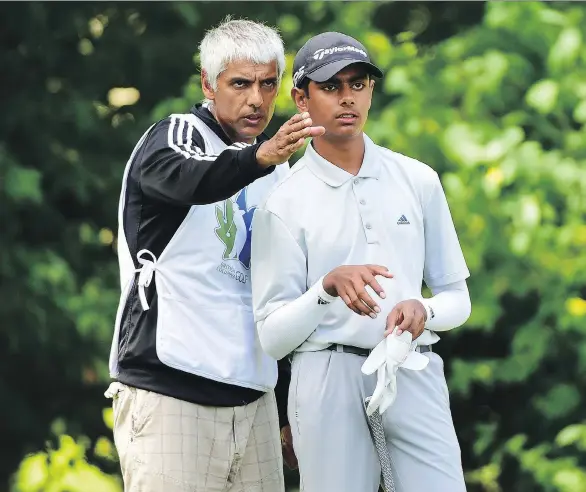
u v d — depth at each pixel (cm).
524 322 3297
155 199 1620
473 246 3050
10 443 3428
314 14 3409
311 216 1569
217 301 1652
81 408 3425
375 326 1550
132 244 1661
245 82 1652
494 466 3350
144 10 3431
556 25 3222
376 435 1553
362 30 3316
